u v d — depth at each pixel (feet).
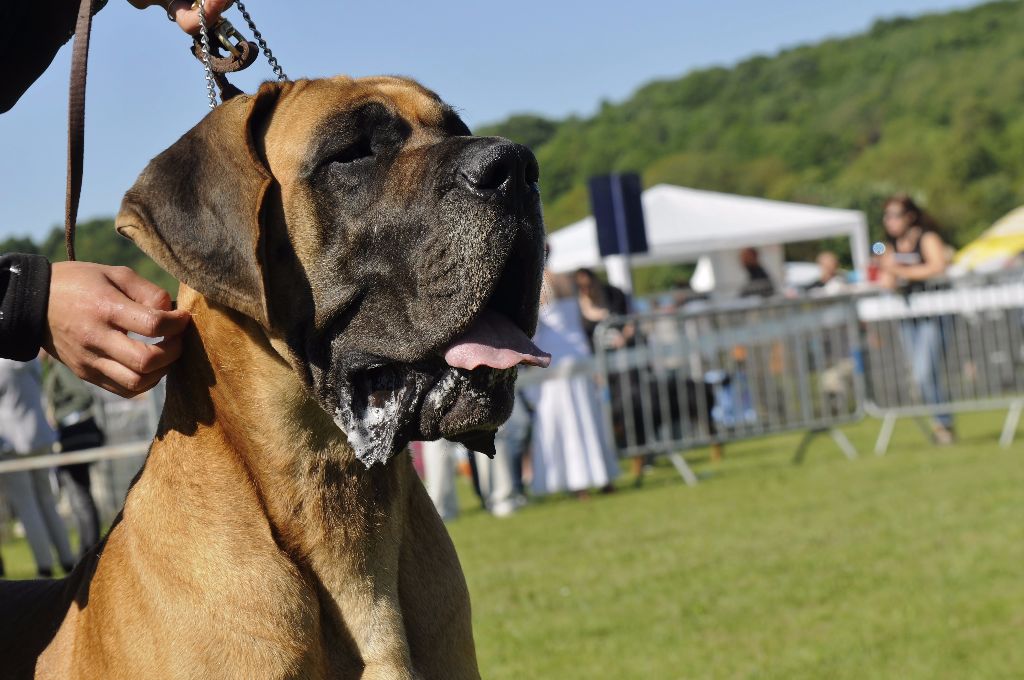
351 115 7.77
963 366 35.27
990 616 16.39
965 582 18.38
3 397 26.78
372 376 7.84
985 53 238.27
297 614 7.72
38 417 27.09
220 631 7.49
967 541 21.29
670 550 22.89
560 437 32.07
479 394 7.62
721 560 21.47
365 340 7.65
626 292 38.96
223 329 7.91
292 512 7.97
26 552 33.76
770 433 35.24
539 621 18.04
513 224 7.57
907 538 21.97
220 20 9.27
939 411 35.32
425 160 7.63
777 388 35.45
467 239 7.43
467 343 7.57
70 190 8.75
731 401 35.55
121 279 7.93
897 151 205.77
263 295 7.37
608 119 294.66
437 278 7.45
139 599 7.68
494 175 7.53
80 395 28.45
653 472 37.81
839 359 36.06
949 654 14.76
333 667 7.92
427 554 8.62
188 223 7.44
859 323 36.94
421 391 7.68
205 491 7.85
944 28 264.52
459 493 39.86
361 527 8.13
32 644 8.49
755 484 31.19
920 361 35.45
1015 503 24.50
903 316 35.55
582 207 226.99
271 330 7.59
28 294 7.76
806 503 27.02
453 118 8.28
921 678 13.96
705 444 34.22
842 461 34.40
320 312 7.72
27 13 8.84
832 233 61.67
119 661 7.62
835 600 17.90
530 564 22.80
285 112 7.88
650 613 18.01
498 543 25.76
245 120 7.71
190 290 8.13
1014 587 17.88
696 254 61.36
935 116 222.89
